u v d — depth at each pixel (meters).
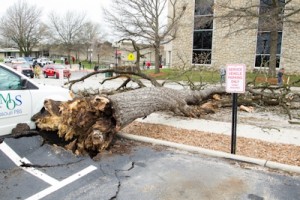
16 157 4.93
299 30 25.75
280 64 28.52
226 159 5.19
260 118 9.19
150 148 5.73
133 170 4.67
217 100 11.12
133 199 3.79
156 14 31.44
